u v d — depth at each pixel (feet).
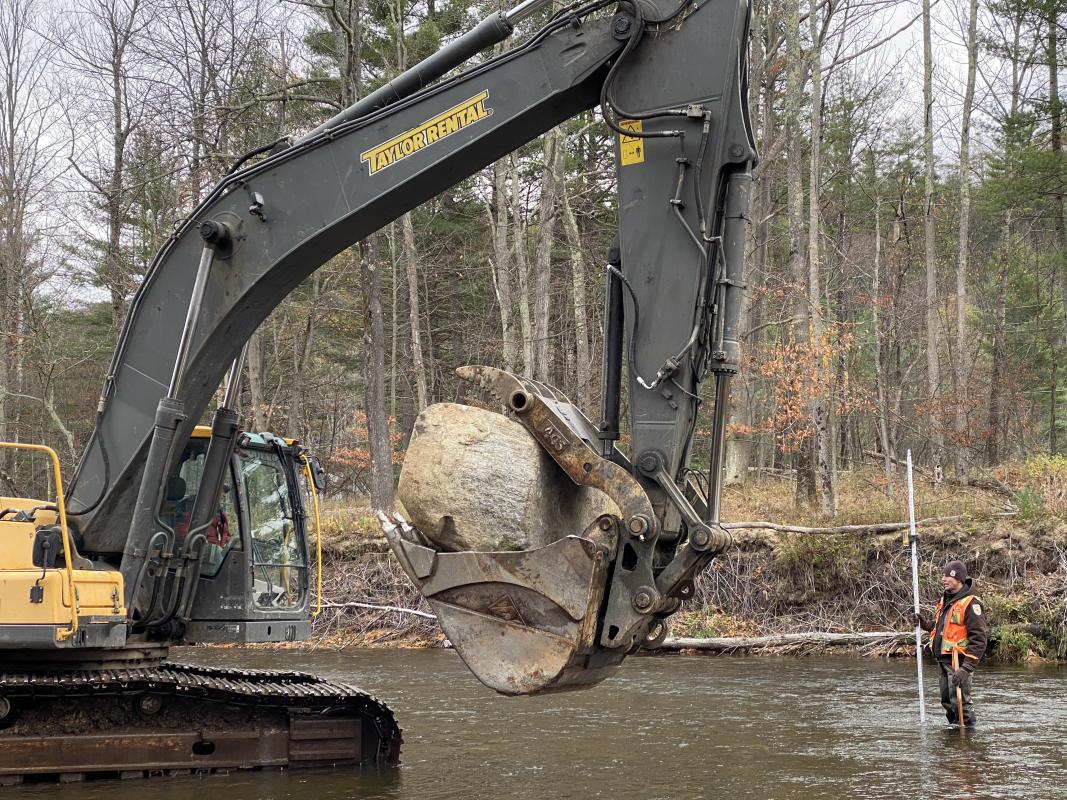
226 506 30.66
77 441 124.47
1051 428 116.26
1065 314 120.67
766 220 91.04
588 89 23.34
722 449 21.43
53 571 25.53
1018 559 56.59
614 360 22.31
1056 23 94.63
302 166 25.45
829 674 48.29
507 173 103.71
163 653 29.71
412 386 130.00
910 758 28.86
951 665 34.32
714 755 29.60
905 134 119.96
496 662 19.70
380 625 68.23
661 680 46.57
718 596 61.67
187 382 26.78
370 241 77.05
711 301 21.68
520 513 20.42
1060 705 38.40
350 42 74.18
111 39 87.97
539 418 20.99
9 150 107.14
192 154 78.59
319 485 33.06
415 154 24.40
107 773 27.14
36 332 106.01
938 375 97.96
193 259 26.94
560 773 27.25
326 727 28.89
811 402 66.85
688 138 21.80
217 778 27.17
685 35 22.03
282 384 124.77
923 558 58.65
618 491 20.33
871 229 130.00
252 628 30.60
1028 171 93.35
